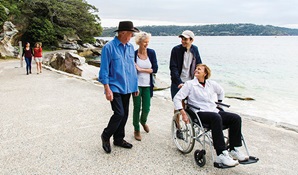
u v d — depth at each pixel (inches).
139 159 149.3
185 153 154.7
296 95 487.8
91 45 1982.0
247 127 214.1
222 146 130.5
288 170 142.5
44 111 245.6
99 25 1894.7
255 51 2244.1
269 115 347.6
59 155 152.7
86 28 1771.7
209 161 148.8
